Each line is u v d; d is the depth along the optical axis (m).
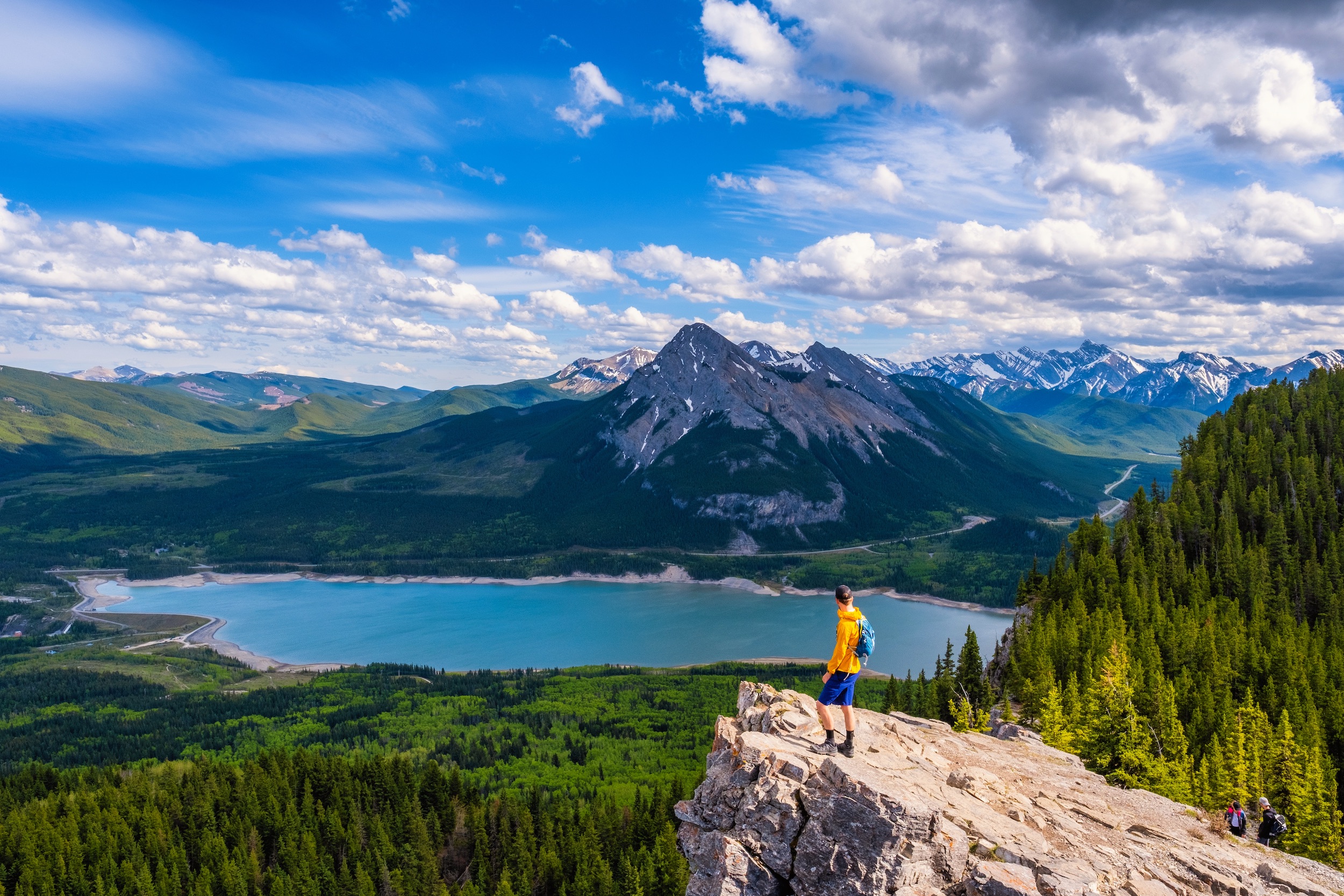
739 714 32.91
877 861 23.08
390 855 120.31
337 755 181.88
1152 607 133.50
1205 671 109.62
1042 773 32.56
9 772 183.62
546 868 111.94
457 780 139.25
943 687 126.44
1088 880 22.89
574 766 174.88
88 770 166.38
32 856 120.25
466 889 108.06
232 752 193.62
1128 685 85.06
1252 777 72.88
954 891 23.00
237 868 115.75
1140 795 32.75
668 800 118.12
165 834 128.12
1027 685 102.38
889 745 30.16
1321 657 119.38
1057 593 149.00
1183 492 181.75
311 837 119.88
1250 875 25.84
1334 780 76.38
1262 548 157.00
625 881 102.31
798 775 25.97
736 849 25.62
